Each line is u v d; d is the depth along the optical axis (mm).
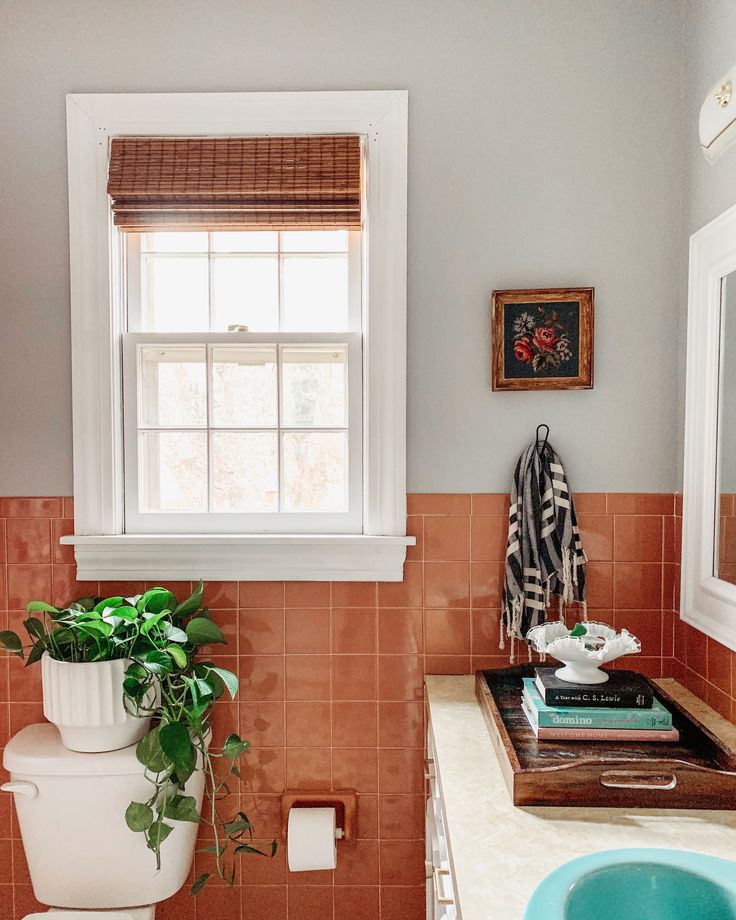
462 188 1626
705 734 1190
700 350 1480
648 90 1601
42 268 1659
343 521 1695
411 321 1642
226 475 1769
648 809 1062
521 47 1609
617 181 1614
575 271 1626
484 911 810
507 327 1615
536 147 1618
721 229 1383
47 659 1438
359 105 1613
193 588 1659
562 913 784
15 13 1635
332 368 1754
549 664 1620
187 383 1758
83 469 1656
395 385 1630
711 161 1361
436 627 1650
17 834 1691
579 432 1637
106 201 1652
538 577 1574
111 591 1664
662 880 892
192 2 1623
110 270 1659
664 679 1624
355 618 1651
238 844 1672
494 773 1170
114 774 1426
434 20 1612
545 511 1584
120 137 1652
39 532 1675
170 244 1766
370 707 1659
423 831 1663
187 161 1626
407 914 1669
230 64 1626
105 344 1657
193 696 1371
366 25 1616
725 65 1392
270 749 1666
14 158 1650
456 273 1636
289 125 1630
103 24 1630
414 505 1650
